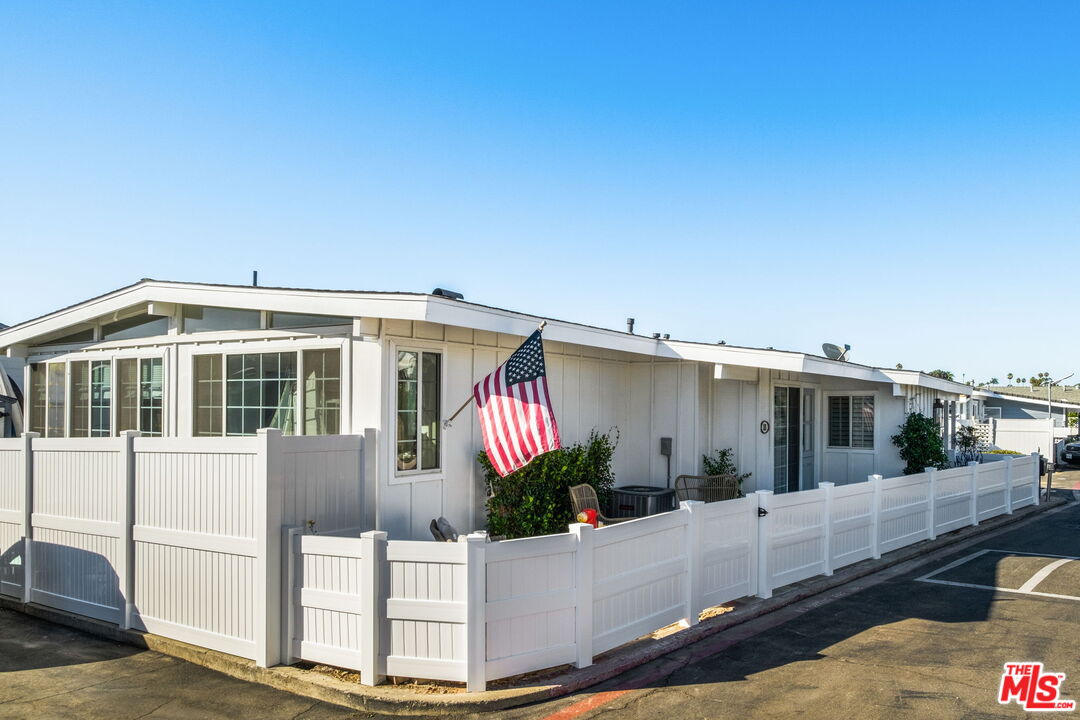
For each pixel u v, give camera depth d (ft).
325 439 21.99
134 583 22.02
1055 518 47.50
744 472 40.83
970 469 42.11
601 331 32.94
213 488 20.21
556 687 17.33
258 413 28.53
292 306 25.95
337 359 26.55
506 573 17.48
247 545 19.33
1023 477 50.96
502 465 24.47
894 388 43.47
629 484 39.06
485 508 30.04
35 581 24.90
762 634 22.29
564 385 34.47
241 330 29.07
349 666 17.92
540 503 29.19
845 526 30.45
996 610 24.93
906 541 35.09
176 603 20.95
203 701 17.38
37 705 17.22
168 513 21.24
